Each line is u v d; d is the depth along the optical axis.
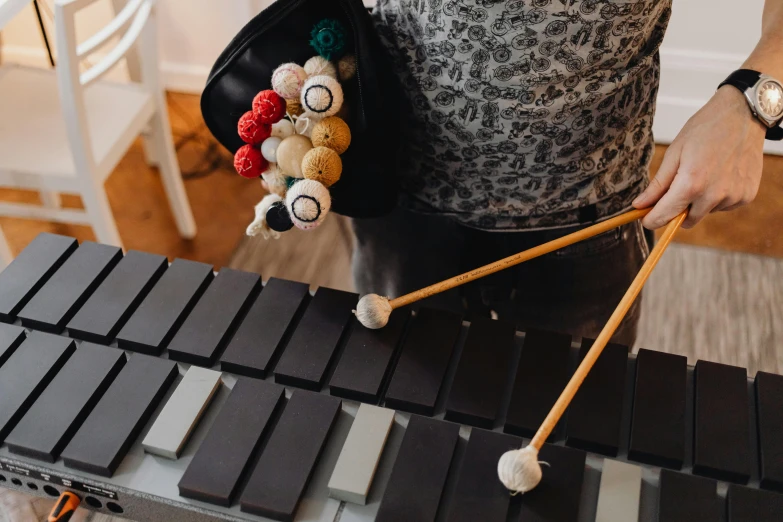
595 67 0.93
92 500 0.86
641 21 0.91
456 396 0.87
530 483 0.79
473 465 0.83
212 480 0.82
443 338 0.91
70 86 1.36
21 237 1.85
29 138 1.51
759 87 0.91
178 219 1.82
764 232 1.85
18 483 0.89
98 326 0.92
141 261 0.97
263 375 0.89
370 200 1.00
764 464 0.83
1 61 2.17
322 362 0.89
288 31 0.94
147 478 0.84
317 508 0.82
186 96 2.23
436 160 1.02
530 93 0.93
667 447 0.84
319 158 0.89
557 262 1.05
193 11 2.05
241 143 1.02
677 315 1.63
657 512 0.81
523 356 0.90
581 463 0.83
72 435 0.86
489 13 0.89
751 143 0.92
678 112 2.02
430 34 0.93
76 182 1.47
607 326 0.87
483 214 1.03
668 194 0.90
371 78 0.91
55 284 0.95
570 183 1.00
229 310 0.93
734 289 1.69
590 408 0.86
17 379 0.88
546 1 0.88
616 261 1.06
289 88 0.90
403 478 0.82
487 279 1.09
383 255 1.15
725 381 0.88
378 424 0.85
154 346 0.90
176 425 0.85
